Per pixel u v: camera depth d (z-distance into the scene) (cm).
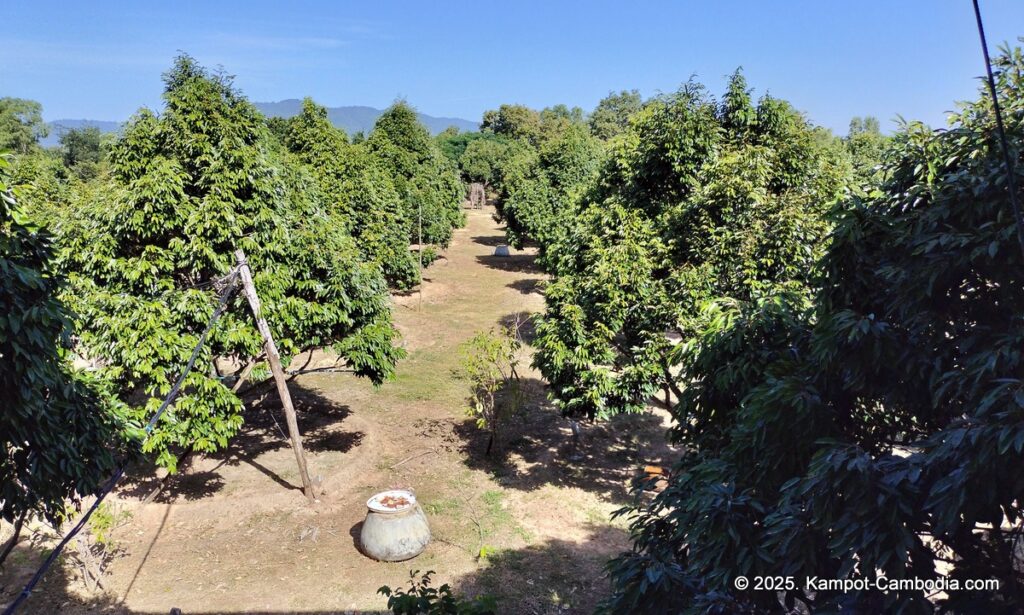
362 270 1021
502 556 829
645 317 854
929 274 312
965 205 315
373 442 1187
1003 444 245
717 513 345
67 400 445
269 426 1252
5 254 390
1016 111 340
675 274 831
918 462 288
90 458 466
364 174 2042
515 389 1189
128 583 754
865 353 331
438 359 1712
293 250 919
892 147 431
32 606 695
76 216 835
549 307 974
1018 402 253
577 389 906
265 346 909
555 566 806
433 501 976
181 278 890
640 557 411
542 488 1022
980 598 309
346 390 1465
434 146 3409
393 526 816
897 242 338
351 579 777
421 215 2638
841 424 373
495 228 4884
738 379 437
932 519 292
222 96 896
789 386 344
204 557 819
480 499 984
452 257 3434
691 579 384
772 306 448
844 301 370
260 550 841
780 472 357
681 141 896
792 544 311
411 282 2264
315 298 963
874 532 280
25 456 414
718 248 803
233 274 793
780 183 903
